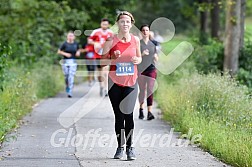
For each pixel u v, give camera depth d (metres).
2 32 42.47
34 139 21.02
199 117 23.19
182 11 54.81
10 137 20.73
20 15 43.44
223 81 26.17
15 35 42.50
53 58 47.84
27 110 27.95
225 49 35.81
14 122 23.47
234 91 25.42
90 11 56.75
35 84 34.38
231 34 35.47
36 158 17.94
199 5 41.84
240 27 36.66
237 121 21.78
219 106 23.94
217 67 37.38
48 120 25.59
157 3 68.56
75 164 17.20
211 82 25.81
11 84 28.66
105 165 17.09
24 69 37.31
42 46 44.72
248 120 21.56
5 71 28.39
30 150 19.09
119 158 18.00
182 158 18.12
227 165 17.14
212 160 17.84
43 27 45.66
